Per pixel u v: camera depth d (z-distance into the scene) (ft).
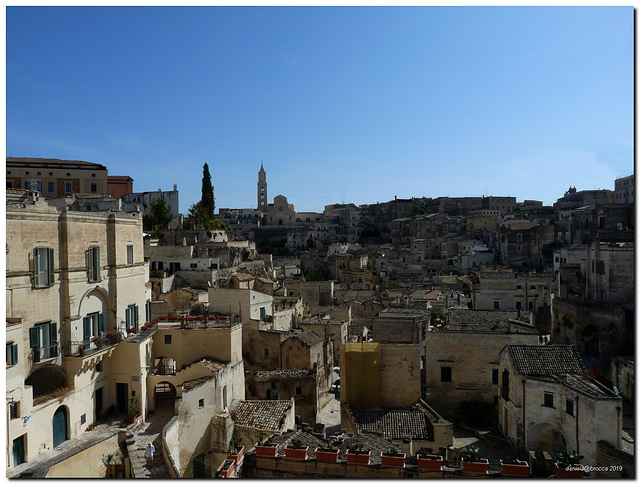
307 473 75.31
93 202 263.29
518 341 148.56
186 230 352.69
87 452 92.48
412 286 356.18
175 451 113.29
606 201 491.31
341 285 351.67
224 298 192.34
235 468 74.64
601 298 197.36
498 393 146.20
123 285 137.80
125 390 128.57
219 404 130.93
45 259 109.91
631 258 188.03
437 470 72.33
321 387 184.75
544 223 417.69
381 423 129.08
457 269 427.33
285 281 316.60
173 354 143.64
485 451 127.65
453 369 152.76
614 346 172.35
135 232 147.13
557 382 116.37
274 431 118.52
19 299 101.35
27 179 276.00
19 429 93.09
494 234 442.09
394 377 143.43
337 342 221.05
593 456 103.09
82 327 121.29
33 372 106.32
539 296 244.83
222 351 143.23
